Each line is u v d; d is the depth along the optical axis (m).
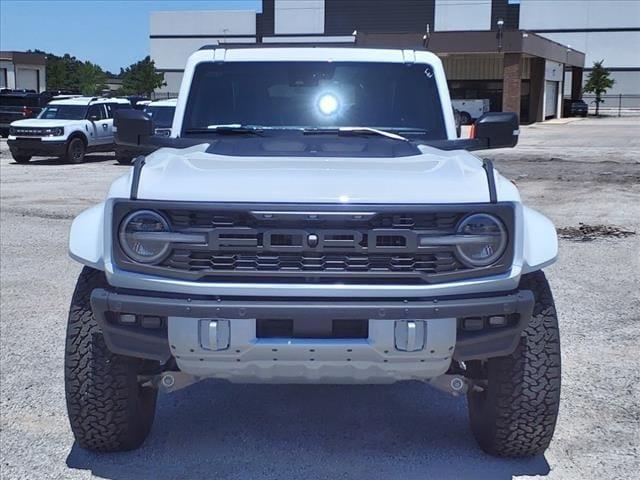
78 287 3.84
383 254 3.33
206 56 5.01
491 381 3.77
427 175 3.56
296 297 3.32
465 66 50.69
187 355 3.38
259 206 3.29
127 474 3.87
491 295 3.40
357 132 4.76
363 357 3.36
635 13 73.75
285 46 5.13
